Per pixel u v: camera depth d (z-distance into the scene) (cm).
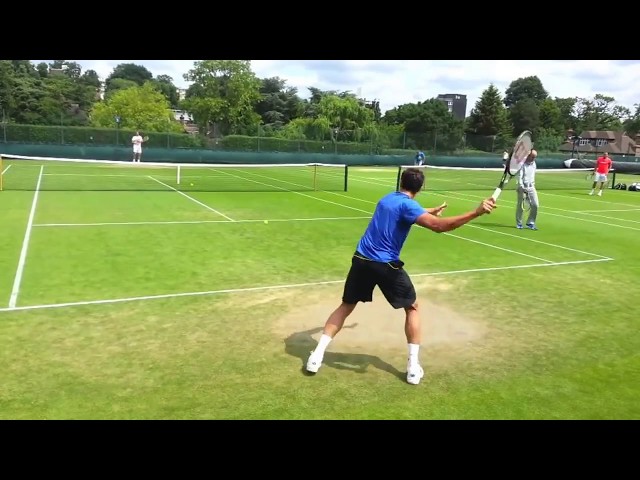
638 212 1658
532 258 938
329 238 1043
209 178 2327
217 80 6000
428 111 6556
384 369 466
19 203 1334
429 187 2338
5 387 410
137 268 771
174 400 400
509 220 1395
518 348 526
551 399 422
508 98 11175
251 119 6062
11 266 756
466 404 410
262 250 917
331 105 5978
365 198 1739
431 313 621
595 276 827
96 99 7812
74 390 409
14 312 575
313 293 679
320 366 466
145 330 537
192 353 485
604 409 409
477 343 536
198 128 6225
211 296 654
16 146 3061
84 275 725
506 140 4228
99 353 479
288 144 3972
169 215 1248
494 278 790
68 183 1883
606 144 8431
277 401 404
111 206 1353
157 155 3250
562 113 9744
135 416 376
